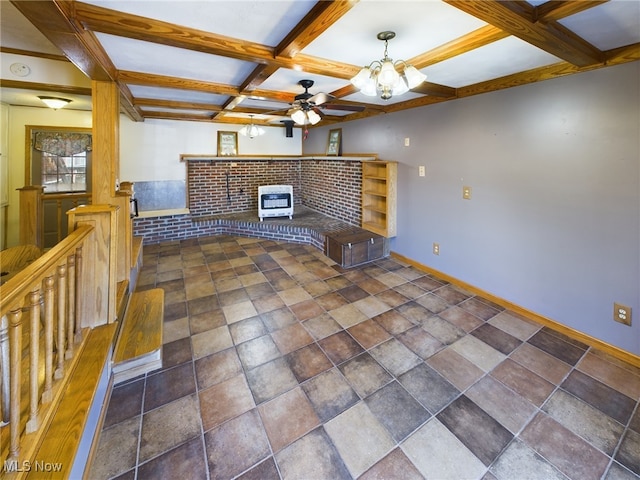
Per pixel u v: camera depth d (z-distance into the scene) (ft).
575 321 8.41
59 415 4.60
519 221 9.48
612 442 5.38
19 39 8.77
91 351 6.09
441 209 12.11
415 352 7.87
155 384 6.70
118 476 4.75
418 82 6.64
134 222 16.93
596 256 7.84
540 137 8.68
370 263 14.28
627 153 7.08
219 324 9.18
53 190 16.49
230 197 20.92
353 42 6.76
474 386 6.71
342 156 17.95
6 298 3.27
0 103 14.48
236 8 5.28
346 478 4.76
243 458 5.08
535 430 5.62
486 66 8.27
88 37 6.21
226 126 20.06
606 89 7.25
